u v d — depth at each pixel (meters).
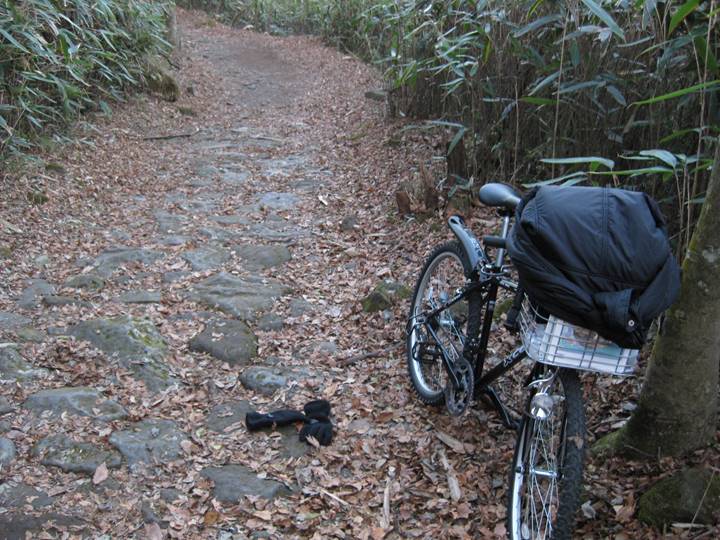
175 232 4.97
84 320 3.63
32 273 4.18
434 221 4.72
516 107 4.44
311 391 3.17
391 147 6.55
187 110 8.24
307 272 4.40
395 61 6.81
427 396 2.99
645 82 3.58
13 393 3.01
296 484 2.59
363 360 3.41
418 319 3.15
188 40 11.97
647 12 2.86
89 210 5.21
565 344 2.03
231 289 4.05
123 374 3.20
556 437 2.18
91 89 7.31
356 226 5.02
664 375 2.36
